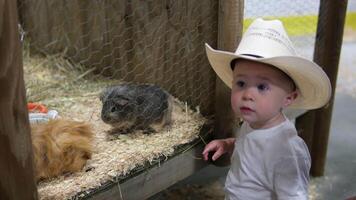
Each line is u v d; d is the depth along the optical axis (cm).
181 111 152
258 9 149
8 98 79
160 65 157
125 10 163
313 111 183
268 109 103
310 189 180
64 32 200
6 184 84
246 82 104
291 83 106
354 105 251
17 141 83
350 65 292
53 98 170
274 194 110
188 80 149
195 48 142
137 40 163
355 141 215
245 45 104
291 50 105
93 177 114
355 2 298
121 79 177
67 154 113
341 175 190
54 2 199
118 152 127
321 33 172
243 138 114
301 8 170
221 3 124
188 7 139
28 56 212
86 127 123
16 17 77
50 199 105
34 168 95
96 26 180
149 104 135
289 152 105
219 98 136
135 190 123
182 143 135
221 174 188
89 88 178
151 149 129
